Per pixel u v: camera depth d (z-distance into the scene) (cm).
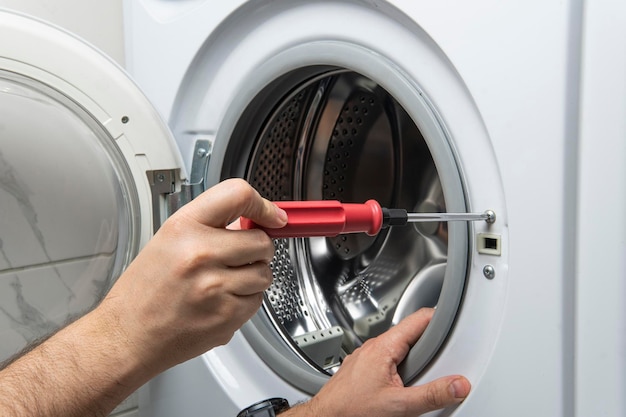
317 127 89
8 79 71
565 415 55
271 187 89
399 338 66
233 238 47
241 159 85
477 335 61
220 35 81
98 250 77
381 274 87
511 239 57
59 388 50
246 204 47
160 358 51
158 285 48
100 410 52
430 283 82
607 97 52
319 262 91
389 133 84
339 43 69
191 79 85
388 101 82
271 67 75
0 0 89
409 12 62
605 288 53
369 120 85
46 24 73
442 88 62
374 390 64
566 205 54
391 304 84
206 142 85
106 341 51
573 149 54
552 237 54
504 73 56
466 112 61
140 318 49
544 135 54
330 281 90
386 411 63
